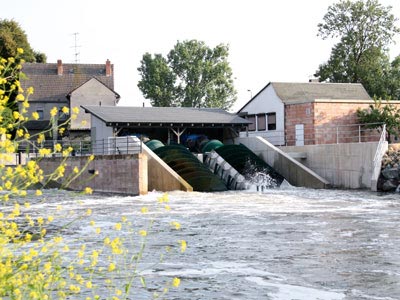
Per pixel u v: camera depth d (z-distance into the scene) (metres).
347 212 23.80
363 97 49.28
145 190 33.91
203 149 43.31
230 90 87.44
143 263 12.98
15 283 4.72
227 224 20.30
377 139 43.12
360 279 11.57
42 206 26.98
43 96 72.50
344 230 18.53
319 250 14.91
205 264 13.08
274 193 33.94
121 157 35.25
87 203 28.97
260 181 37.91
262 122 47.88
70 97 68.31
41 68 76.38
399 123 42.41
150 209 25.75
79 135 63.53
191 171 36.84
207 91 86.12
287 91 46.88
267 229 18.95
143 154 33.81
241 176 37.78
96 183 38.03
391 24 74.88
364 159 35.25
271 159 41.19
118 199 31.28
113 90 71.31
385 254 14.29
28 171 4.79
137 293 10.27
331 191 34.81
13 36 82.69
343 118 43.19
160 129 47.06
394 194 32.06
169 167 35.56
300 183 38.62
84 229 18.72
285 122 45.31
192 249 15.06
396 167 33.75
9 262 4.77
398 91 73.75
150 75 87.94
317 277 11.79
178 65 87.06
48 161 43.78
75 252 13.53
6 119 4.96
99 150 43.53
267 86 47.50
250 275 11.98
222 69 86.88
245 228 19.23
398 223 20.14
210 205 27.31
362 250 14.86
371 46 75.12
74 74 76.06
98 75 76.94
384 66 76.25
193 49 87.31
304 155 40.34
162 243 16.05
